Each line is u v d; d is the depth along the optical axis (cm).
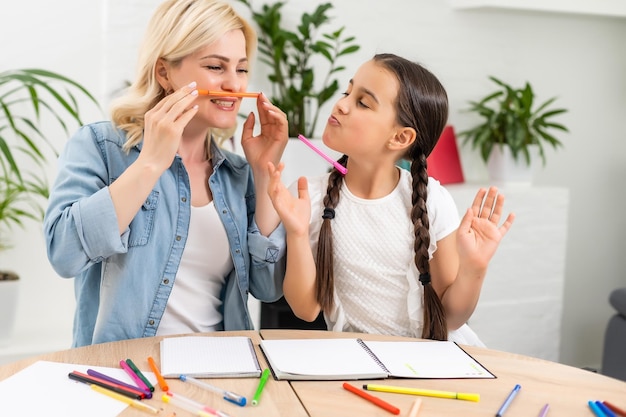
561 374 121
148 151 132
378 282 153
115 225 131
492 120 292
